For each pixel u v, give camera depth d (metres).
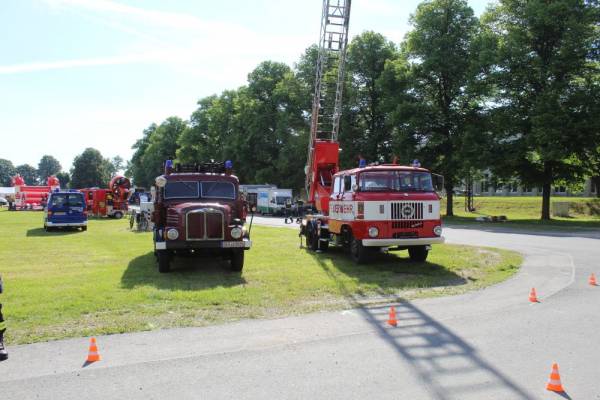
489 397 4.54
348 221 13.16
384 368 5.31
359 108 47.41
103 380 5.02
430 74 40.19
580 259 13.66
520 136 34.56
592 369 5.22
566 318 7.36
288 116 53.78
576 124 29.25
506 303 8.45
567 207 38.69
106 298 8.87
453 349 5.94
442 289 9.80
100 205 41.69
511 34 33.16
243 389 4.77
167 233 11.24
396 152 41.03
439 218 12.61
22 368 5.40
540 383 4.85
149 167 99.00
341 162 46.44
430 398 4.52
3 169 180.75
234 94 69.44
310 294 9.32
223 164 13.77
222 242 11.41
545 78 31.39
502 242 18.52
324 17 17.28
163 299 8.87
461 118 39.88
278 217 46.28
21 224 31.58
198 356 5.75
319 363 5.48
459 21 39.44
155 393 4.68
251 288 9.80
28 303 8.43
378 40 47.09
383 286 10.09
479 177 41.41
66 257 15.02
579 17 30.92
